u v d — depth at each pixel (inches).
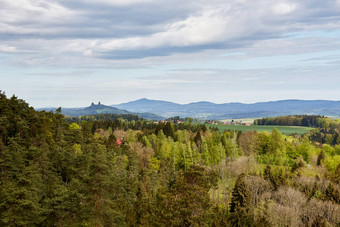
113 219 1660.9
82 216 1611.7
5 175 1881.2
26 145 2549.2
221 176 3863.2
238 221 2400.3
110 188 1907.0
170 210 1679.4
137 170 3309.5
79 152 2834.6
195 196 1724.9
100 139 4308.6
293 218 2464.3
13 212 1446.9
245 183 2775.6
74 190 1651.1
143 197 2440.9
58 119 3853.3
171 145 5290.4
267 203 2778.1
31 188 1590.8
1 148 2028.8
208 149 5187.0
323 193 3120.1
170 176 3890.3
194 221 1641.2
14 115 2920.8
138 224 1899.6
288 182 3324.3
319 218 2556.6
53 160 2409.0
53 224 1636.3
